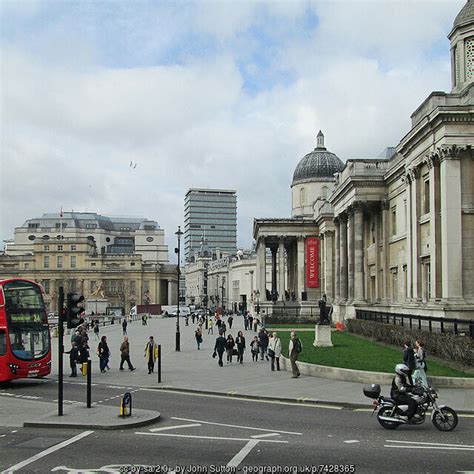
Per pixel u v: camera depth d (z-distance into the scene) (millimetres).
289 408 24328
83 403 25328
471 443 17625
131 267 184625
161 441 18109
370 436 18656
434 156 45656
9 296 33375
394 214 66562
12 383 34094
